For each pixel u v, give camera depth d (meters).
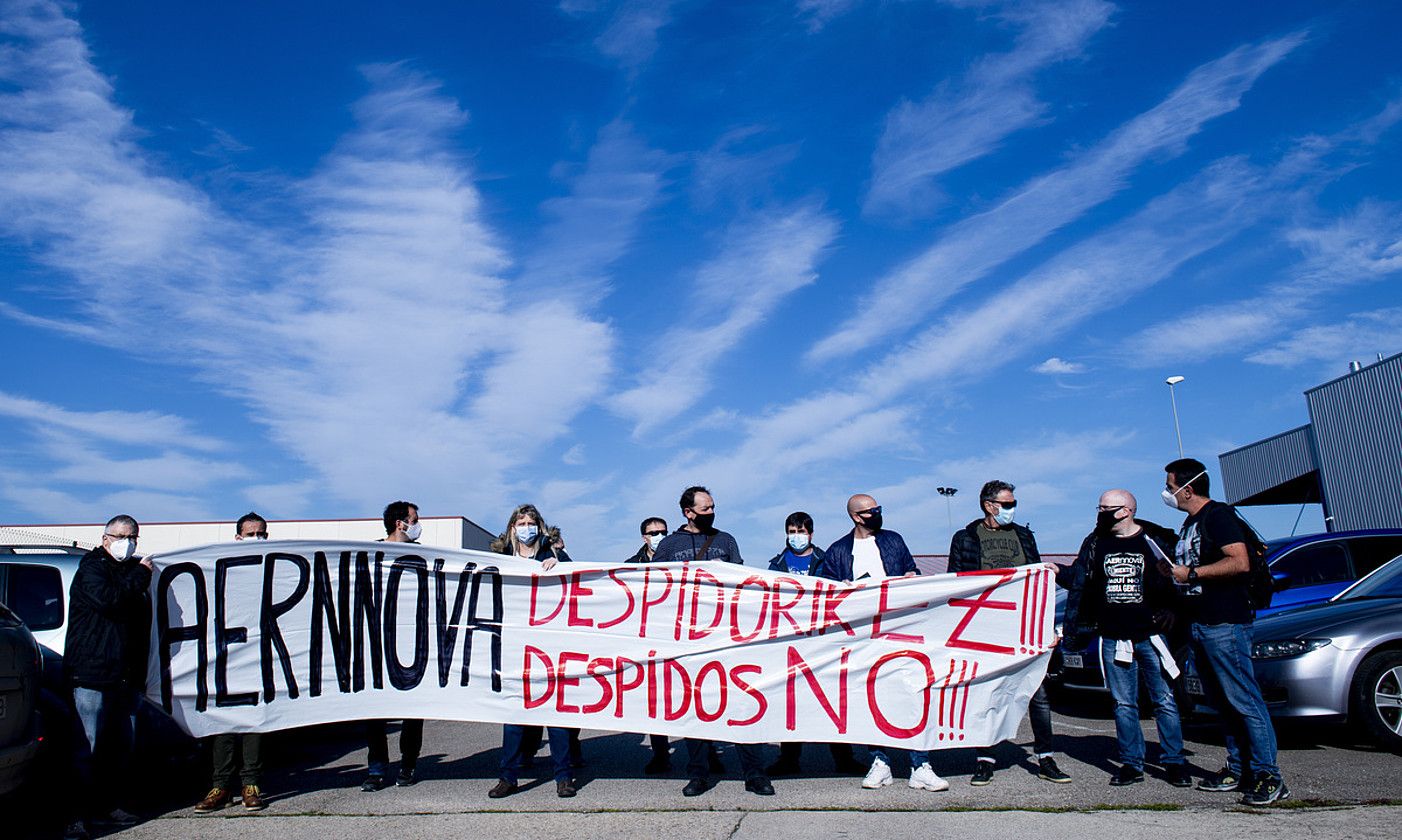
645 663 6.39
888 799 5.76
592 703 6.36
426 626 6.51
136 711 6.20
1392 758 6.55
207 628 6.23
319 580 6.44
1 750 5.23
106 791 5.77
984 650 6.29
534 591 6.56
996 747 7.68
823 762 7.57
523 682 6.40
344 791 6.62
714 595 6.46
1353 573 9.26
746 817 5.37
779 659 6.34
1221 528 5.54
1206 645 5.51
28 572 6.90
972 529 6.84
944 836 4.77
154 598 6.16
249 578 6.34
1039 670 6.27
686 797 6.04
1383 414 21.20
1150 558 5.96
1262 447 25.94
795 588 6.42
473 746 8.99
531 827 5.30
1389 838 4.45
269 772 7.85
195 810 6.12
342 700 6.37
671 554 6.86
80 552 7.20
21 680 5.51
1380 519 21.27
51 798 6.43
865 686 6.28
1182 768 5.86
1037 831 4.80
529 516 7.01
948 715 6.20
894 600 6.35
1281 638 7.15
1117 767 6.58
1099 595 6.13
